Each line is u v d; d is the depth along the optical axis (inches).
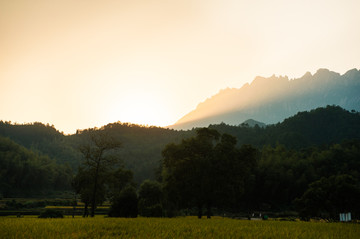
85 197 2436.0
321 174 5260.8
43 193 7445.9
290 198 4953.3
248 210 4520.2
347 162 5531.5
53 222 969.5
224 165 2119.8
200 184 2076.8
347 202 2409.0
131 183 3043.8
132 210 2011.6
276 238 665.0
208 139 2327.8
